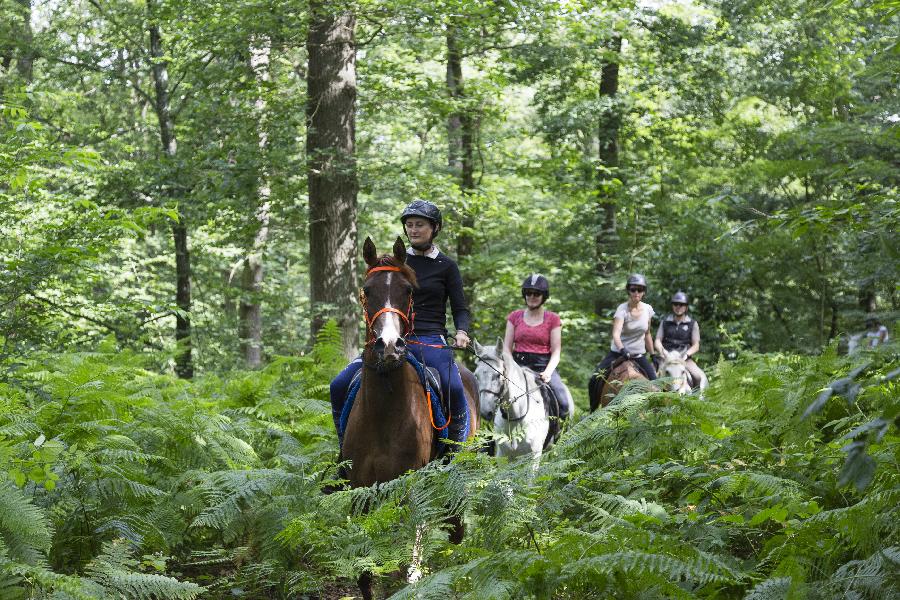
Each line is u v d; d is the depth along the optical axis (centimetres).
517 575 396
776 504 480
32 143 741
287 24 1309
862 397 604
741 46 2041
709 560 372
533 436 838
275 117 1435
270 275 2512
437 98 1598
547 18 1464
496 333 2041
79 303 1198
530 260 1934
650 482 579
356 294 1387
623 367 1016
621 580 402
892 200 612
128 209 1353
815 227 653
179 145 1530
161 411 675
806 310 2461
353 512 533
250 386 928
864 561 374
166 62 1587
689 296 2345
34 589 423
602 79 2116
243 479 545
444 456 584
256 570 561
